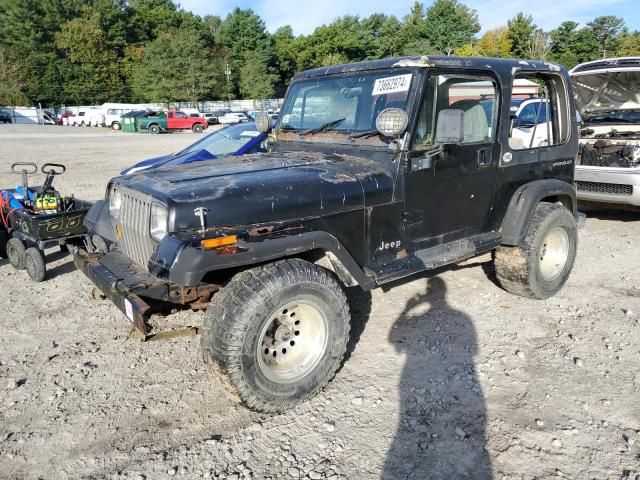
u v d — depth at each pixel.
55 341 4.20
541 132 4.99
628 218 8.13
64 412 3.28
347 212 3.43
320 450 2.91
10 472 2.77
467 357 3.87
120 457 2.88
